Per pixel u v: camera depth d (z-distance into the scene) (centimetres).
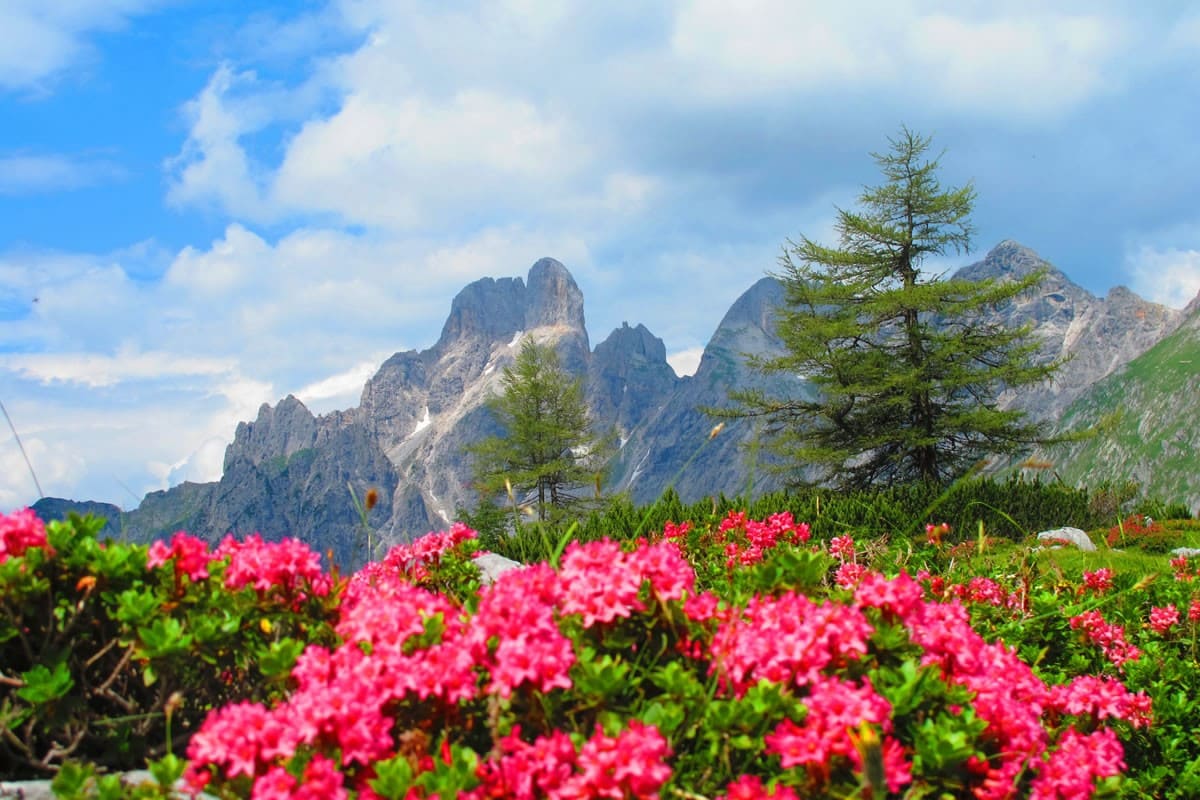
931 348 3441
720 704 339
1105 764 399
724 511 1866
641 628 396
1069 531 2112
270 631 425
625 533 1825
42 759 386
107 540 442
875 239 3516
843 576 750
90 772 328
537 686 336
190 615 413
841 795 311
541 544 1555
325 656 361
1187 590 974
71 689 400
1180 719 676
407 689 354
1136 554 1591
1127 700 645
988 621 787
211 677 423
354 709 315
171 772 318
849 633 368
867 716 314
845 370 3359
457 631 373
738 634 374
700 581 895
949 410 3391
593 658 370
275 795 290
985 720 363
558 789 299
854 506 2039
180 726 409
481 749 353
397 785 295
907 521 2039
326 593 446
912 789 335
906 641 410
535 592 397
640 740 295
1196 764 635
